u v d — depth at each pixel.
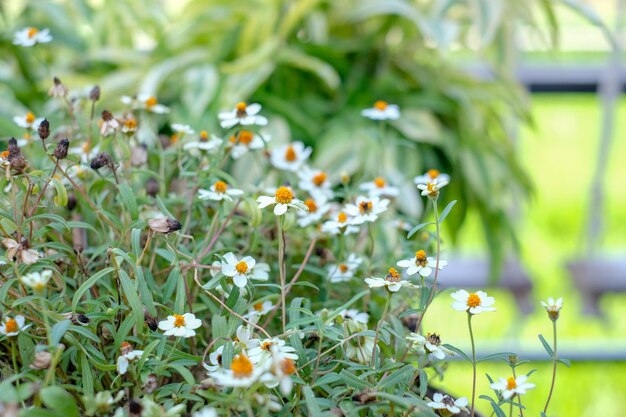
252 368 1.03
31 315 1.13
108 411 1.04
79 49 2.05
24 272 1.14
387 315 1.24
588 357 2.56
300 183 1.29
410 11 1.81
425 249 1.31
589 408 2.51
